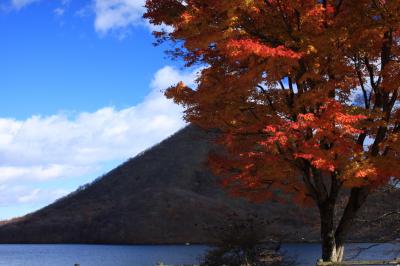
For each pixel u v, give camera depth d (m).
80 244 117.44
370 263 13.02
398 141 11.85
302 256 34.19
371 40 12.30
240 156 12.62
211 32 10.75
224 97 12.05
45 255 70.94
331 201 13.90
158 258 49.97
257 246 20.92
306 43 11.24
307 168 13.41
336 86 12.62
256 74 10.73
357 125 11.44
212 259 20.86
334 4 12.62
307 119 10.73
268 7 11.77
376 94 13.26
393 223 18.14
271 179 13.50
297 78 12.11
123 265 43.81
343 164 11.38
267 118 12.04
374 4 11.69
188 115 12.96
